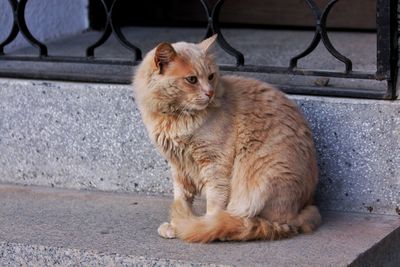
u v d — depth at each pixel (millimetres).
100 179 4957
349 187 4527
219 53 5590
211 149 4156
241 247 4039
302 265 3799
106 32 5008
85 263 4051
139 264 3949
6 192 5008
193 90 4031
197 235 4078
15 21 5141
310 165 4270
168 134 4180
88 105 4883
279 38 6086
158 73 4078
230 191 4211
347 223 4379
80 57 5082
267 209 4152
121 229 4324
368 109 4410
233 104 4203
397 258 4379
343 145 4496
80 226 4383
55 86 4934
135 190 4906
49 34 6188
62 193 4969
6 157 5133
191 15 6535
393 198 4457
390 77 4379
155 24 6617
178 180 4406
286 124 4223
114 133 4863
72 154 4984
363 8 6230
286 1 6371
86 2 6465
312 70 4613
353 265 3863
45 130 5012
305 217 4219
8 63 5473
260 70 4699
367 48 5652
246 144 4160
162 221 4441
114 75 4965
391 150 4406
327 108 4492
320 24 4512
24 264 4184
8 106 5055
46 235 4258
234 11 6492
